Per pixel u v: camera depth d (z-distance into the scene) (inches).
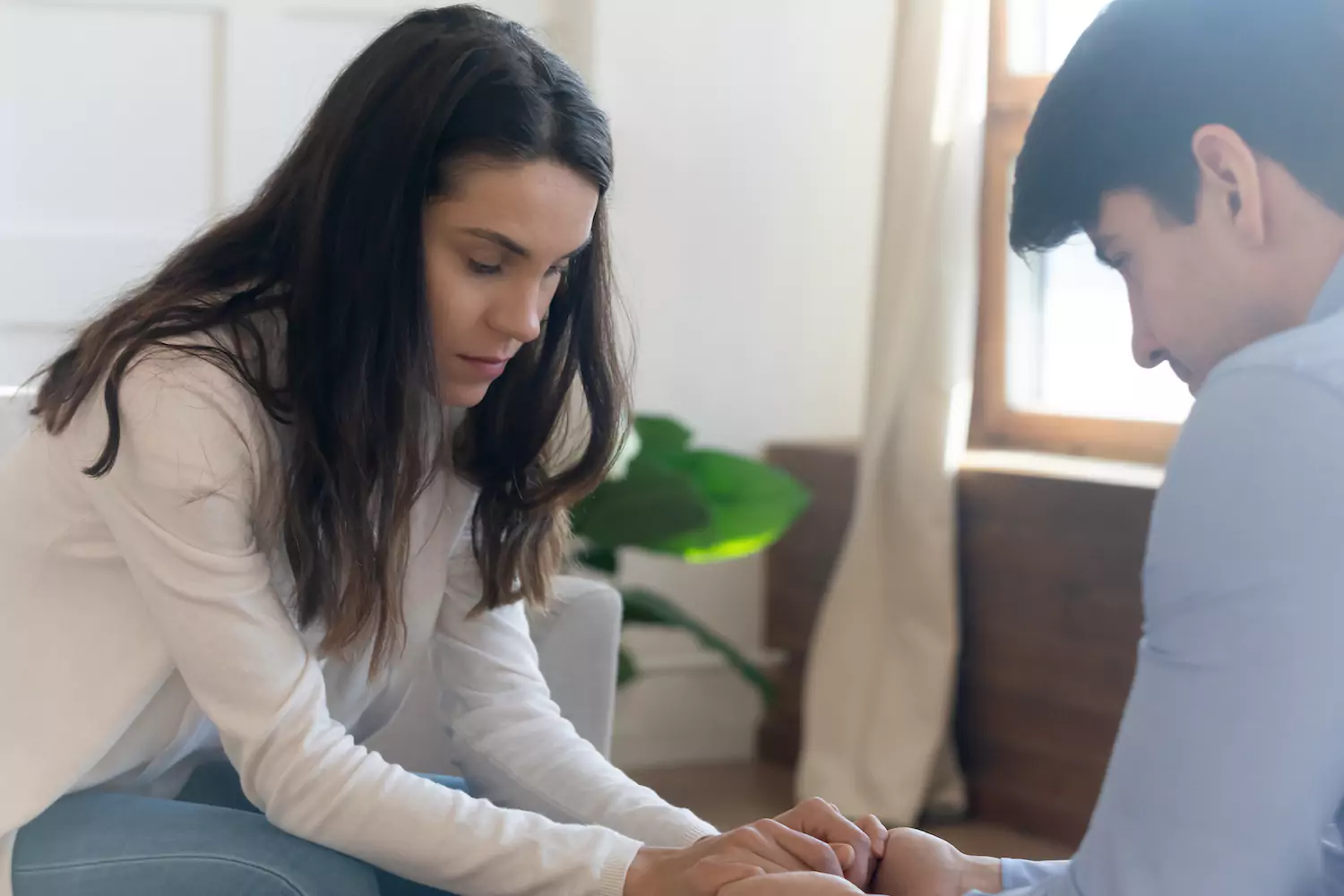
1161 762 27.5
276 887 39.6
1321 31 27.5
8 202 100.0
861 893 37.2
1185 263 29.0
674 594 120.2
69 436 42.2
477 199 40.5
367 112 40.8
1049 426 108.3
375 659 44.6
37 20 99.9
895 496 102.4
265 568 41.9
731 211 118.6
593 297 48.6
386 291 41.0
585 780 48.4
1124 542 90.7
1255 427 26.8
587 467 50.3
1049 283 110.0
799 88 119.7
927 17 100.2
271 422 42.5
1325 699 26.0
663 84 115.7
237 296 42.2
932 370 100.6
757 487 104.3
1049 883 30.8
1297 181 27.8
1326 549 26.0
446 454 49.1
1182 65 28.4
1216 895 26.5
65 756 40.9
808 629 117.7
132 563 40.9
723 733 122.0
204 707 41.2
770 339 120.4
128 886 39.4
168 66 102.4
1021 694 98.8
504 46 41.1
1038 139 30.8
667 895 40.1
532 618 60.2
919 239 100.9
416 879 41.8
